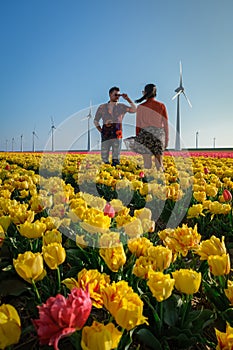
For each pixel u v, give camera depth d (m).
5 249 3.26
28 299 2.54
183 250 2.50
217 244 2.28
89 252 2.96
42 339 1.32
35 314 2.35
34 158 18.28
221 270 2.13
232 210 4.80
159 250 2.20
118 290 1.58
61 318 1.30
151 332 2.16
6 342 1.46
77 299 1.33
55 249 2.13
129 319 1.45
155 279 1.79
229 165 14.49
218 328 2.34
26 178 6.59
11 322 1.47
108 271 2.70
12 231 3.63
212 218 4.63
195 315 2.20
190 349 2.21
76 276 2.82
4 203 3.91
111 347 1.40
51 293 2.41
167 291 1.76
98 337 1.31
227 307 2.34
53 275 3.11
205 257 2.30
